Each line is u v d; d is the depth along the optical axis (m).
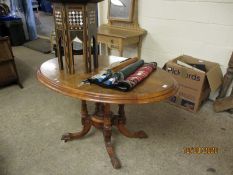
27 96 2.47
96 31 1.28
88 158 1.61
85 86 1.15
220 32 2.13
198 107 2.19
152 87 1.16
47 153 1.65
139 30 2.66
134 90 1.12
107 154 1.65
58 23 1.19
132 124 1.99
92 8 1.17
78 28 1.17
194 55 2.39
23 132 1.87
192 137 1.83
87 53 1.27
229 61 2.13
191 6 2.21
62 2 1.09
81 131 1.76
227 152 1.68
